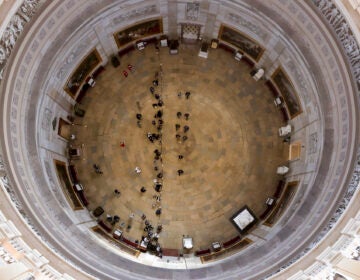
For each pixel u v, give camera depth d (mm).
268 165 27594
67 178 26156
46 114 23016
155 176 27688
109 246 23672
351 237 16359
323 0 18266
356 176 17906
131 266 21312
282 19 21516
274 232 22438
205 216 27234
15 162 18500
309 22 19844
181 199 27453
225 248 25812
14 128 19109
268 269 18859
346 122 19141
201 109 28062
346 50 18156
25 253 16203
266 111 27906
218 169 27719
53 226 19516
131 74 28203
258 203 27281
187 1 23859
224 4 23109
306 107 23688
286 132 26953
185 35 27938
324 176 20484
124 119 27891
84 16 21844
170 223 27156
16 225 16719
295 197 23453
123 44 27438
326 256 16875
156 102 28016
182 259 25250
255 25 23438
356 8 16469
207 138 27859
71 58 23516
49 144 23859
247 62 28016
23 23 17922
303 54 21547
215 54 28203
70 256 18703
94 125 27750
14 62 18141
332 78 19875
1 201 16609
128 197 27406
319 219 18766
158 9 24719
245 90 28188
